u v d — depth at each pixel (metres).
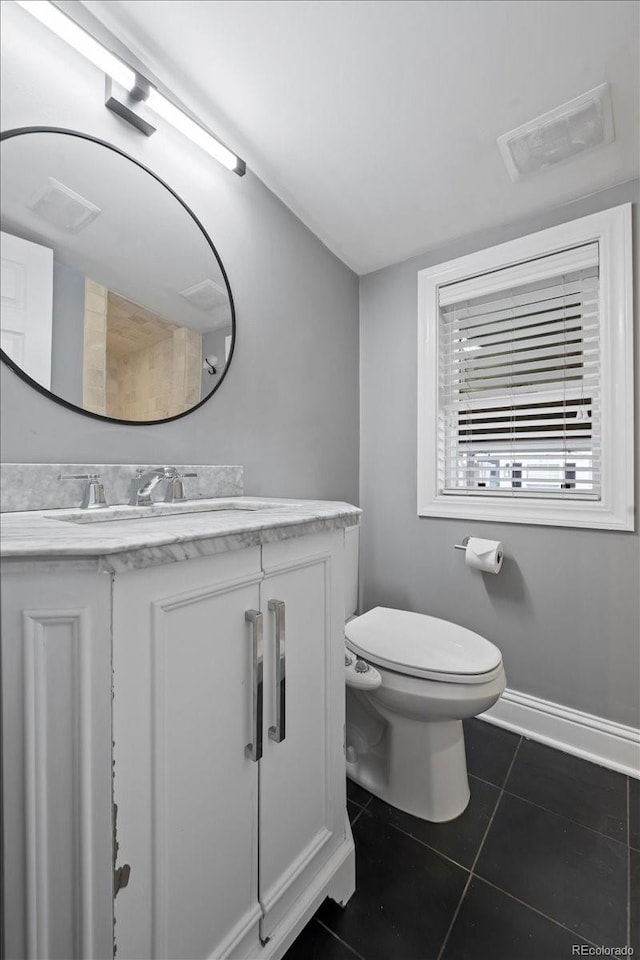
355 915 0.94
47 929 0.51
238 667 0.72
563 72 1.09
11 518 0.79
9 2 0.87
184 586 0.62
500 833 1.17
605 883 1.02
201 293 1.27
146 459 1.13
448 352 1.92
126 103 1.06
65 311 0.96
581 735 1.54
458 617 1.84
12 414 0.88
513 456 1.75
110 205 1.04
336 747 0.97
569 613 1.59
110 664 0.53
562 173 1.44
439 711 1.15
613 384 1.49
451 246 1.86
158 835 0.59
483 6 0.95
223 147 1.24
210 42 1.03
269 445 1.55
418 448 1.94
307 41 1.02
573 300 1.61
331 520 0.92
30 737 0.50
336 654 0.96
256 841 0.76
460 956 0.86
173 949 0.61
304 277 1.74
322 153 1.38
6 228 0.87
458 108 1.20
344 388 2.02
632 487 1.46
